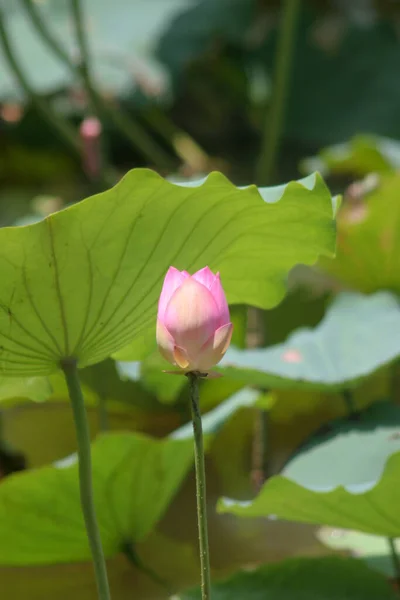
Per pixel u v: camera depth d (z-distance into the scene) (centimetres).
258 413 364
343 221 396
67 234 262
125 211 264
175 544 334
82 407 273
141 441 299
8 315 266
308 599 306
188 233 271
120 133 741
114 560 329
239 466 378
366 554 325
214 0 700
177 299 260
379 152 494
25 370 272
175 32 672
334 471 299
